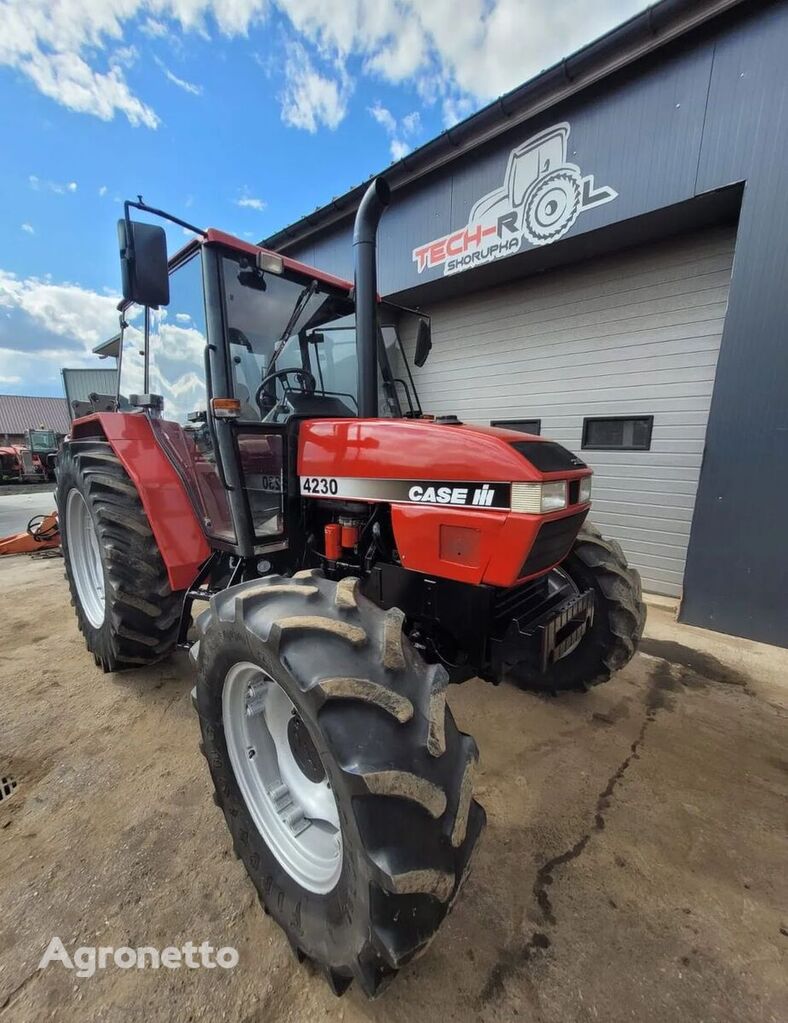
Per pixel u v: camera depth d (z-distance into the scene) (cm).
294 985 118
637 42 325
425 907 98
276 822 140
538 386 484
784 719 236
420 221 492
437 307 554
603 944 129
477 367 530
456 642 169
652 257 400
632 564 441
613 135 356
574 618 181
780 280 303
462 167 448
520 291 484
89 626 274
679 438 405
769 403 313
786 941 130
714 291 374
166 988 116
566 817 172
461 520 150
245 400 209
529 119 392
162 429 250
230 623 128
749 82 300
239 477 193
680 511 411
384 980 105
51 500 1151
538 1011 113
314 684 104
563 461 164
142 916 133
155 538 229
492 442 148
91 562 284
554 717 236
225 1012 112
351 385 254
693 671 286
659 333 404
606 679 237
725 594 342
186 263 219
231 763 146
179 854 153
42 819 167
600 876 149
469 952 126
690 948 128
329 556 191
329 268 609
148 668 276
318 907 118
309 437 194
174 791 181
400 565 177
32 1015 110
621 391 430
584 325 445
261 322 214
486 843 161
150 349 264
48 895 138
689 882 147
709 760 205
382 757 99
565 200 388
